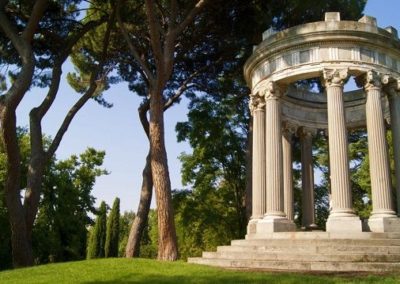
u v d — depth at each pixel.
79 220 72.00
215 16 37.41
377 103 28.58
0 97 32.06
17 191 32.41
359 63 28.94
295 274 19.42
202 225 55.59
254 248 25.38
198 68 42.78
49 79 40.91
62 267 24.38
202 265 23.86
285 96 37.28
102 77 43.81
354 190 60.31
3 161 59.75
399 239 24.06
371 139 28.12
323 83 29.44
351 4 36.47
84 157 75.12
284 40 30.19
